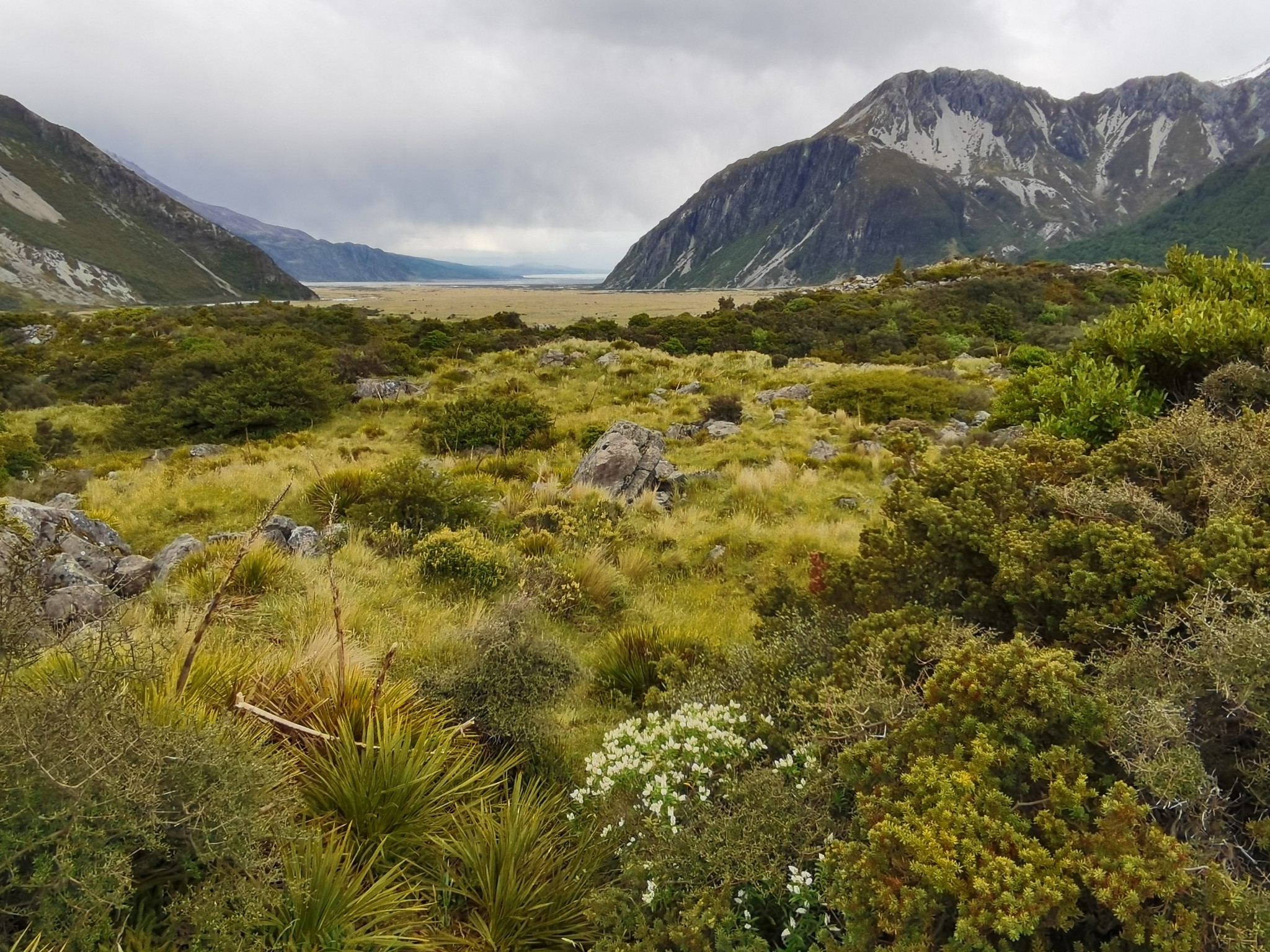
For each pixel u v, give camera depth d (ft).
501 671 14.37
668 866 9.15
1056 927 6.70
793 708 11.93
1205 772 7.50
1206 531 10.48
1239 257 29.17
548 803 11.86
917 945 6.59
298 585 23.36
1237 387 19.65
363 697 12.26
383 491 33.35
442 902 9.85
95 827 6.86
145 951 6.93
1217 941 6.33
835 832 8.86
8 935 6.55
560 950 9.45
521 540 29.73
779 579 22.39
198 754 7.89
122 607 14.88
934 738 8.67
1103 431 23.38
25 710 7.09
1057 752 7.75
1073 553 11.77
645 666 17.87
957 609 12.84
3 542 13.21
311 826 9.52
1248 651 7.45
